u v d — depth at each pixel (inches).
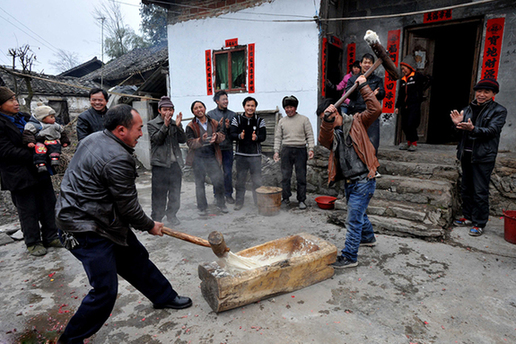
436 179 176.4
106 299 73.7
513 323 85.2
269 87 240.8
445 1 208.4
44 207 140.6
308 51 219.1
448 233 147.3
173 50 291.0
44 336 85.5
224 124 182.2
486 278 107.9
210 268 94.7
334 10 229.0
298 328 85.1
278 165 233.9
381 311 91.4
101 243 73.7
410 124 199.6
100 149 71.3
